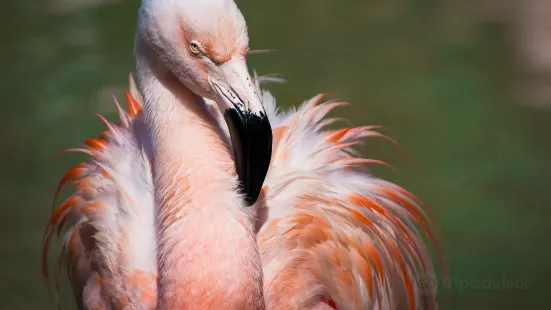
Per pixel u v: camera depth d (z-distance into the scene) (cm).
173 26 556
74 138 1358
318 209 647
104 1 1938
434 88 1523
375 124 1383
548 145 1339
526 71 1602
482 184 1239
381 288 665
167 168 566
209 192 550
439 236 1053
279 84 1500
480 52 1662
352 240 651
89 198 682
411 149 1326
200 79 557
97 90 1500
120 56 1647
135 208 642
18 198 1208
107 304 639
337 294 643
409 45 1703
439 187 1232
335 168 680
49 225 725
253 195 557
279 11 1927
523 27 1772
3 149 1330
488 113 1430
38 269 1060
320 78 1543
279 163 660
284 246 626
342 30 1803
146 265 621
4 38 1747
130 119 704
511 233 1129
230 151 589
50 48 1697
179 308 539
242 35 552
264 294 608
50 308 992
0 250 1093
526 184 1234
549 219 1145
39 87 1529
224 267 536
